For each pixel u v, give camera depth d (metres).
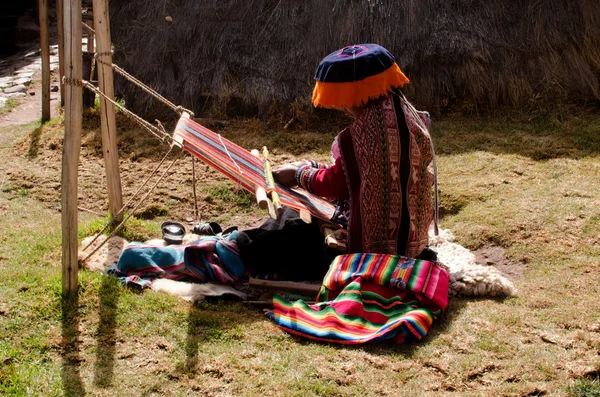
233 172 3.57
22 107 8.01
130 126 6.55
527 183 5.09
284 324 3.26
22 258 3.91
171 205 5.13
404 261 3.45
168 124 6.64
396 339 3.13
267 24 6.68
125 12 7.05
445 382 2.83
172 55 6.85
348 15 6.48
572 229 4.30
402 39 6.46
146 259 3.71
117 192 4.42
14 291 3.46
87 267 3.78
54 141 6.24
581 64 6.54
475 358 2.99
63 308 3.33
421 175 3.54
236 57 6.67
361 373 2.91
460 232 4.42
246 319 3.38
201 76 6.76
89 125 6.55
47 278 3.61
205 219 5.03
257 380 2.86
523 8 6.61
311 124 6.51
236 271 3.79
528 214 4.52
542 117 6.34
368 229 3.51
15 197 5.18
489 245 4.28
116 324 3.24
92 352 3.04
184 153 5.89
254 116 6.67
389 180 3.44
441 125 6.36
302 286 3.71
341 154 3.51
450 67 6.56
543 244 4.19
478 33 6.52
